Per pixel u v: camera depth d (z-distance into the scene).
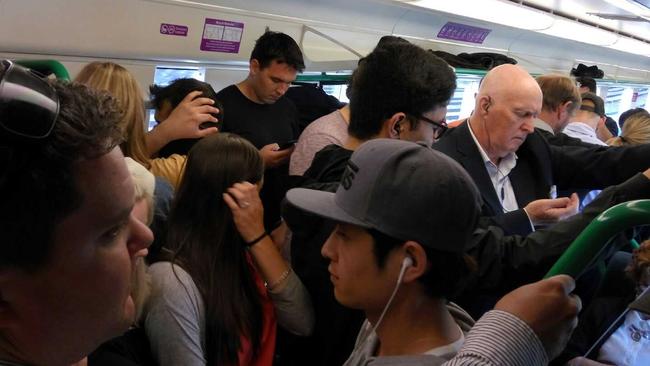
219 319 1.43
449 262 0.87
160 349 1.37
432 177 0.86
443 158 0.90
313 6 3.77
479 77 4.80
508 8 4.92
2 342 0.53
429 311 0.88
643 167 1.92
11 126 0.43
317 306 1.47
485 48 6.20
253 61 2.96
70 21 2.48
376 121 1.54
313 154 2.04
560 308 0.78
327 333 1.45
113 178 0.52
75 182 0.48
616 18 5.93
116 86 1.92
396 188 0.86
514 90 1.88
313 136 2.07
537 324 0.76
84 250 0.51
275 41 2.90
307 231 1.44
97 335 0.57
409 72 1.49
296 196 1.01
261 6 3.41
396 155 0.88
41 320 0.52
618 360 1.53
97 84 1.90
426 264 0.85
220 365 1.46
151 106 2.82
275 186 2.45
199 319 1.41
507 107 1.88
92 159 0.49
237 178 1.47
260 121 3.04
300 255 1.49
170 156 2.13
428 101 1.50
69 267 0.51
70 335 0.55
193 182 1.48
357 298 0.91
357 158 0.93
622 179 1.96
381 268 0.88
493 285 1.35
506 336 0.74
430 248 0.85
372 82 1.53
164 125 2.16
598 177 2.01
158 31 2.89
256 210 1.49
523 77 1.92
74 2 2.47
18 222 0.46
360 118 1.57
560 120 2.80
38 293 0.51
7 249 0.47
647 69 11.87
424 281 0.87
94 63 1.98
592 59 8.98
